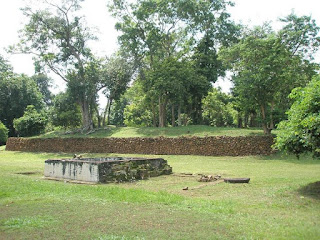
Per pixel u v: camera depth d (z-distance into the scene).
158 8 31.31
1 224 5.33
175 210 6.23
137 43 32.97
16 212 6.14
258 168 16.02
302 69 27.23
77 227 5.10
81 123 37.28
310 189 8.26
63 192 8.39
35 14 32.03
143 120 44.03
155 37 31.97
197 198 7.74
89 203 6.91
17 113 43.84
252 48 24.09
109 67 33.31
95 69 33.91
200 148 23.84
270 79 22.22
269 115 23.56
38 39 32.78
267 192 8.36
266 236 4.57
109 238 4.50
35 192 8.40
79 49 34.06
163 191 8.66
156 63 31.77
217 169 15.89
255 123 34.53
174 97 31.11
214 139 23.53
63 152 29.72
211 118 40.78
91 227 5.09
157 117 43.38
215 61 33.28
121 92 35.22
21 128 36.66
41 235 4.73
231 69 33.53
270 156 21.16
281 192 8.09
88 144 28.94
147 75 32.00
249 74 23.33
